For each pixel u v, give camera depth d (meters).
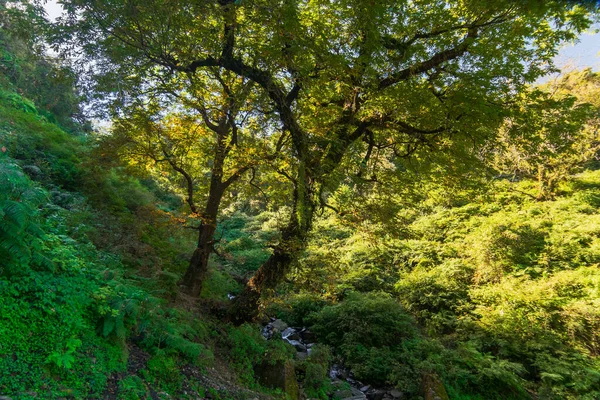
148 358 3.98
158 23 5.04
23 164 7.48
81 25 5.08
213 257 12.32
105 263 5.41
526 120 5.95
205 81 7.34
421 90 5.97
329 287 7.55
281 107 6.07
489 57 5.70
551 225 13.20
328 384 6.92
